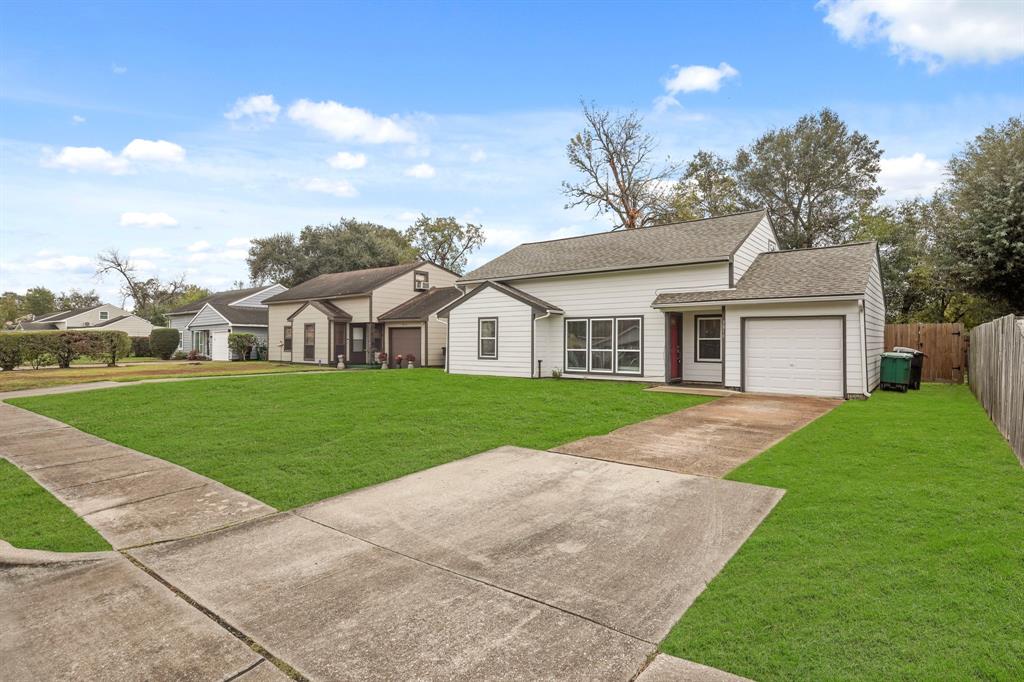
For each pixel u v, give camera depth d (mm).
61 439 8289
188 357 34500
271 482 6055
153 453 7363
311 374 18422
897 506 4789
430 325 26125
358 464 6766
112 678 2703
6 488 5914
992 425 8727
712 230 17203
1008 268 16984
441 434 8422
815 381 13234
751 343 14062
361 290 28062
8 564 4090
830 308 13102
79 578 3836
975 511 4617
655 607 3277
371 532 4621
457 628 3094
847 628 2912
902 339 17812
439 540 4426
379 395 12523
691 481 5957
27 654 2928
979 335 12094
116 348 24750
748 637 2889
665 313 15766
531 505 5258
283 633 3078
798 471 6133
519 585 3611
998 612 3006
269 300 32750
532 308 17438
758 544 4117
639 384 15516
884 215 30250
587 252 18859
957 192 20281
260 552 4234
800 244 33531
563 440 8117
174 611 3355
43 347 22281
